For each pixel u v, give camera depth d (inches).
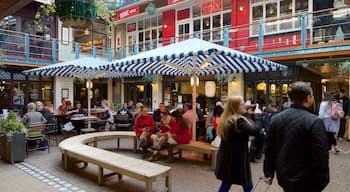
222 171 126.9
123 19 651.5
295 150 82.9
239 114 128.0
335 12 345.4
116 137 268.2
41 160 234.7
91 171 202.1
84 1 123.3
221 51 176.1
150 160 232.4
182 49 198.4
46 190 162.2
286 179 83.3
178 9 568.4
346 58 336.8
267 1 442.0
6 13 130.7
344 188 167.3
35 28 524.4
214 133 227.6
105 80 687.7
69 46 568.7
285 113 89.7
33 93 526.9
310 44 356.5
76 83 663.1
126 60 215.9
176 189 164.4
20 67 490.0
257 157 241.6
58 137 352.8
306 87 87.4
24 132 234.5
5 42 462.3
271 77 420.5
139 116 256.8
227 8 496.1
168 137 225.9
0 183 174.7
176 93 546.6
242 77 450.3
